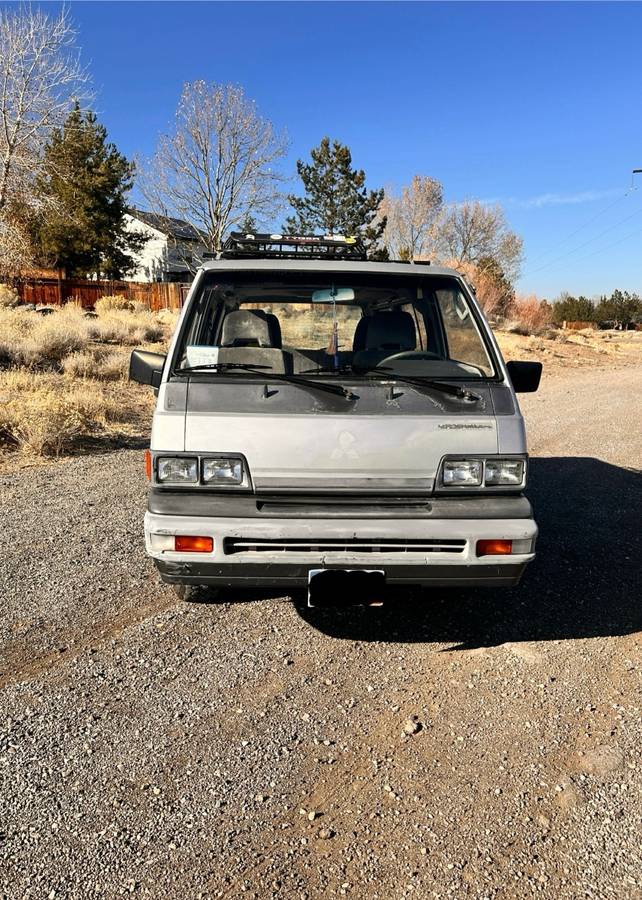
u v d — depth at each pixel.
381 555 3.17
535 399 15.52
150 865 2.25
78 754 2.80
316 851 2.33
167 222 47.19
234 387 3.33
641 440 10.59
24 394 9.70
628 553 5.39
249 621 4.04
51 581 4.48
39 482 6.95
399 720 3.12
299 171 52.16
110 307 26.05
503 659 3.69
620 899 2.15
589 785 2.69
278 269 4.00
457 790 2.65
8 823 2.42
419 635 3.93
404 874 2.24
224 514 3.17
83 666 3.48
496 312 39.91
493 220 56.16
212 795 2.59
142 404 11.39
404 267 4.08
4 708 3.10
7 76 28.20
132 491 6.66
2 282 29.42
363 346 4.01
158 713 3.10
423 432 3.27
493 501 3.30
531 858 2.31
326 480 3.22
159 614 4.09
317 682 3.41
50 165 31.72
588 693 3.37
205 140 41.03
